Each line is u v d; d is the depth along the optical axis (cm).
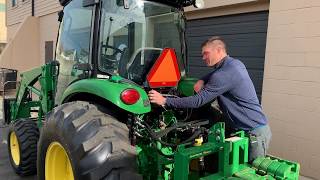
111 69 337
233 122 338
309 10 454
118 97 282
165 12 370
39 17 1228
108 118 287
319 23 445
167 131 313
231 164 303
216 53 333
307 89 462
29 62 1234
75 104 305
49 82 444
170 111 350
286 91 485
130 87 292
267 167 309
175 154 279
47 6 1152
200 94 320
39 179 334
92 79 315
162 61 326
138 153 304
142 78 350
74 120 281
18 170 449
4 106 625
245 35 570
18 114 564
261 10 538
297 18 468
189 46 677
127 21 344
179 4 379
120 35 341
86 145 264
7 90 809
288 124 485
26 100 557
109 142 267
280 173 301
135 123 304
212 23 626
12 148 477
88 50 344
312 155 461
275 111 499
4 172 468
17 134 445
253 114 331
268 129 339
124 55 342
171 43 379
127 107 284
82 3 358
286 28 480
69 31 387
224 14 595
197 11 637
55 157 319
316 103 453
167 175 309
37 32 1238
